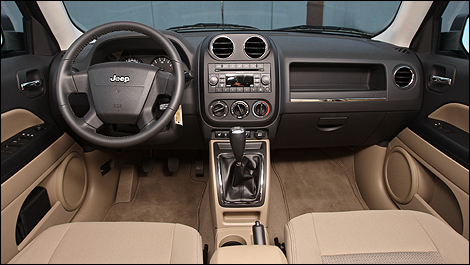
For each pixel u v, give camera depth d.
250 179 1.37
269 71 1.28
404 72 1.37
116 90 1.02
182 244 0.81
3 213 0.89
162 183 1.88
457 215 1.07
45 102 1.30
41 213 1.13
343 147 1.98
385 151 1.62
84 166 1.50
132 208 1.70
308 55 1.35
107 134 1.33
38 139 1.14
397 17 1.47
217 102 1.32
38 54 1.31
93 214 1.52
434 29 1.34
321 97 1.36
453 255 0.76
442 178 1.12
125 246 0.79
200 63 1.29
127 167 1.86
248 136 1.42
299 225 0.89
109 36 1.21
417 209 1.30
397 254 0.77
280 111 1.37
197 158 1.91
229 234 1.31
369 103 1.38
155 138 1.36
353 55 1.37
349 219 0.89
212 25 1.63
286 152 2.12
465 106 1.13
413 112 1.43
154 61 1.37
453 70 1.19
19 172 0.97
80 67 1.26
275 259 0.75
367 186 1.69
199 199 1.75
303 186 1.84
